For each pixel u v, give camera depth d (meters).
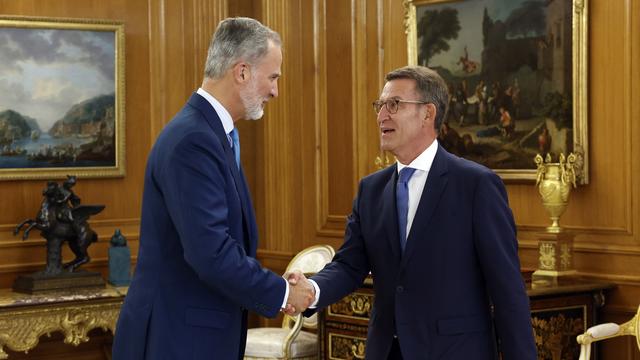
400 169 3.27
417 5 5.76
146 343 2.89
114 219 6.55
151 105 6.68
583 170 5.07
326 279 3.38
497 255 3.05
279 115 6.74
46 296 5.71
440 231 3.12
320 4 6.51
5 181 6.16
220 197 2.85
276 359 5.39
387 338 3.19
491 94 5.43
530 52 5.25
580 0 5.03
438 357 3.06
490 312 3.18
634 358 4.95
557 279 4.93
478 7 5.46
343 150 6.39
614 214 5.01
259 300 2.89
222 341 2.92
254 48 2.99
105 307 5.84
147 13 6.65
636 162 4.92
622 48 4.95
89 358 6.50
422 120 3.21
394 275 3.20
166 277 2.90
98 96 6.43
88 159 6.41
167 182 2.84
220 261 2.78
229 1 6.93
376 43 6.16
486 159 5.46
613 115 5.00
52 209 5.94
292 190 6.72
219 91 3.01
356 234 3.46
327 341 5.25
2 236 6.13
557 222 4.98
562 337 4.75
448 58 5.62
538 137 5.23
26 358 6.27
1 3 6.14
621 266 4.96
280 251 6.79
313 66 6.56
